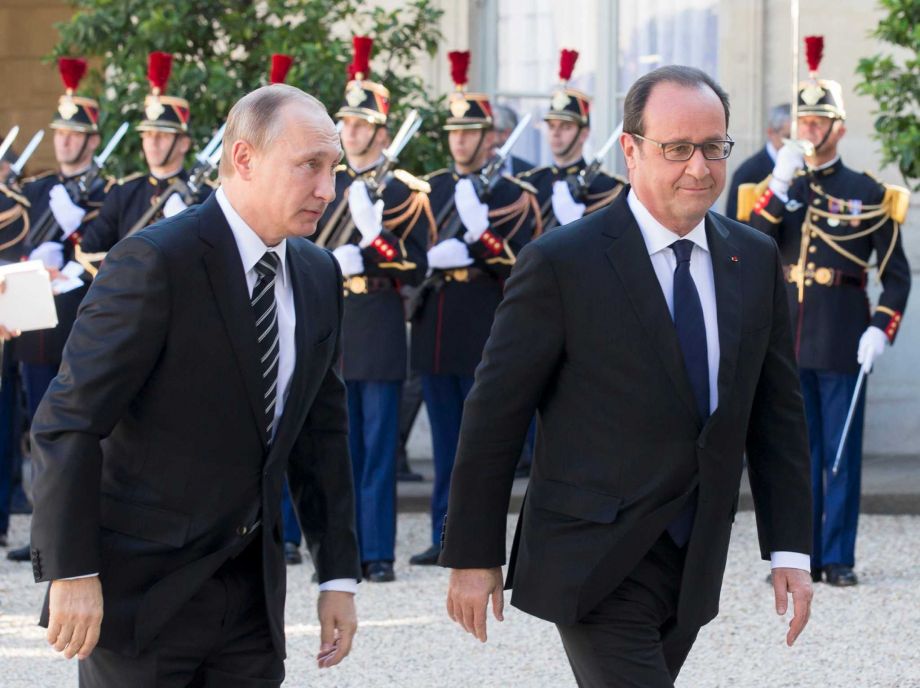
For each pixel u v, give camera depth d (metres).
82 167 15.20
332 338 6.06
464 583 6.24
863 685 9.75
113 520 5.68
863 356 12.77
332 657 6.25
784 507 6.40
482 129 13.91
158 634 5.67
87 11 17.42
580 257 6.06
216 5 16.72
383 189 13.32
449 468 13.88
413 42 17.16
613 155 19.56
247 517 5.78
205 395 5.66
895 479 16.61
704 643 10.77
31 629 11.30
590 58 19.56
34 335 14.48
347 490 6.32
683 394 5.96
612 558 5.94
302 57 16.41
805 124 12.98
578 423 6.06
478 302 13.73
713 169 5.93
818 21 18.19
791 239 13.10
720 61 18.78
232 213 5.75
